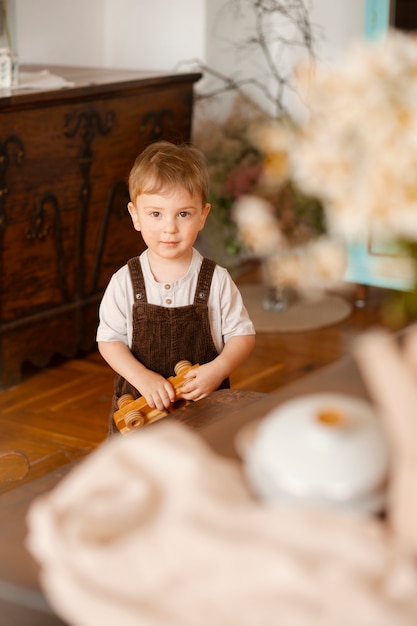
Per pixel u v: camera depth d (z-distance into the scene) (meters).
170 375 2.11
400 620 0.70
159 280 2.07
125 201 3.61
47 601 0.85
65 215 3.35
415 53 0.78
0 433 2.93
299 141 0.80
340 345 3.80
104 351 2.08
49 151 3.21
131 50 4.54
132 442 0.90
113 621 0.74
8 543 0.95
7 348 3.25
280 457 0.84
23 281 3.26
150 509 0.84
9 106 3.00
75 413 3.11
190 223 2.03
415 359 0.85
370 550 0.76
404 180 0.74
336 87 0.78
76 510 0.84
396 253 0.77
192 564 0.77
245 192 4.02
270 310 4.15
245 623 0.72
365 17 4.41
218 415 1.49
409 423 0.80
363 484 0.83
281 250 0.88
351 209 0.76
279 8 4.60
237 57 4.58
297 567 0.74
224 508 0.81
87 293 3.54
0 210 3.09
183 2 4.36
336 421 0.86
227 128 4.40
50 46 4.27
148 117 3.61
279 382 3.42
